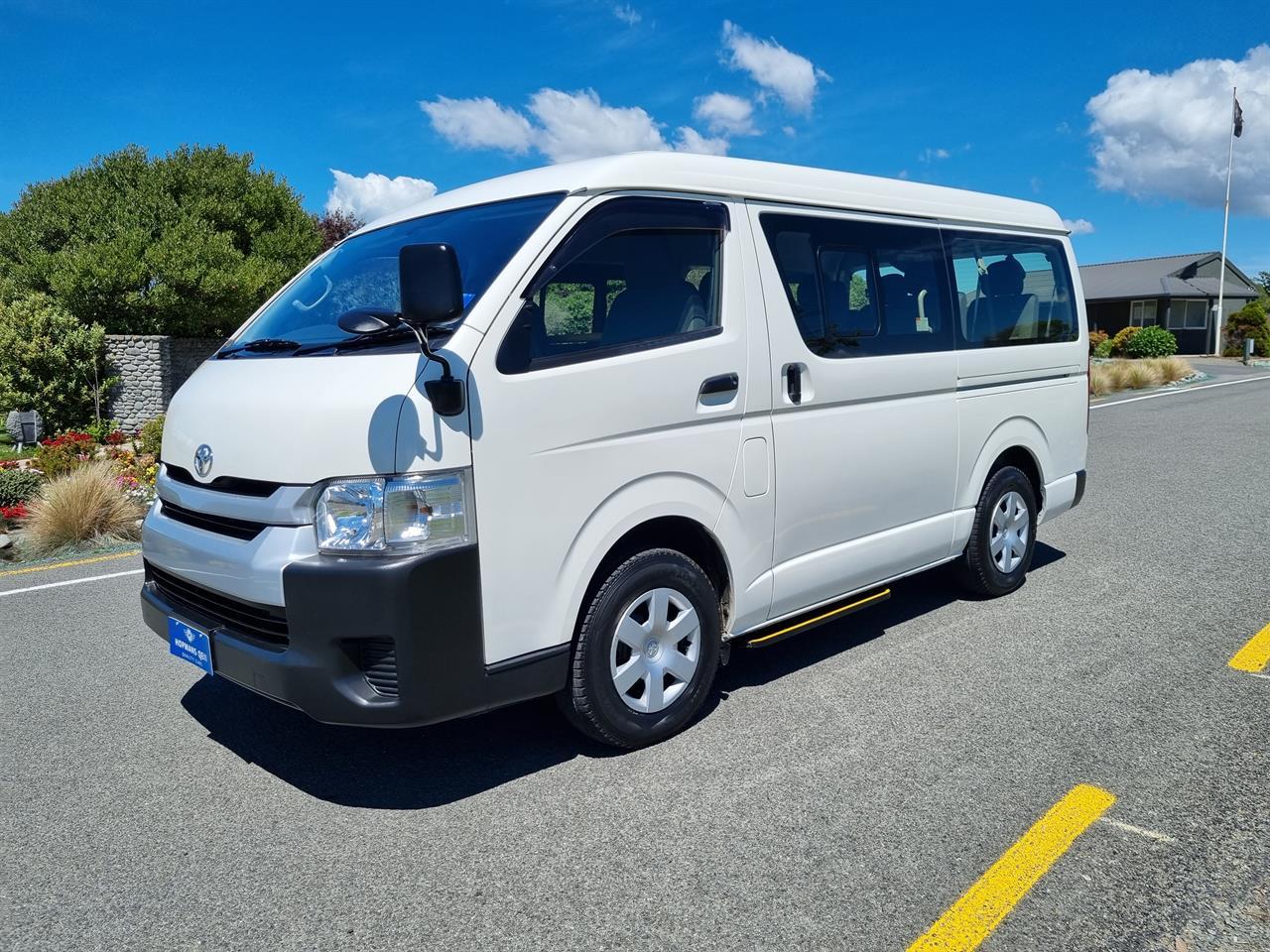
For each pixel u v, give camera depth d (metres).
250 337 4.14
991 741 3.85
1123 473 10.34
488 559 3.25
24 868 3.14
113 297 21.56
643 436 3.65
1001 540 5.73
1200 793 3.38
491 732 4.09
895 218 4.83
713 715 4.19
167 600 3.83
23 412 17.22
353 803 3.51
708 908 2.80
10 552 7.69
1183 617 5.35
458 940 2.70
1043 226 5.93
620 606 3.66
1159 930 2.65
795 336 4.20
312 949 2.68
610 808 3.40
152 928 2.80
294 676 3.16
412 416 3.10
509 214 3.73
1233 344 41.31
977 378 5.27
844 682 4.52
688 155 3.96
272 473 3.21
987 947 2.60
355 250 4.31
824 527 4.45
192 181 24.36
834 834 3.18
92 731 4.20
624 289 3.68
